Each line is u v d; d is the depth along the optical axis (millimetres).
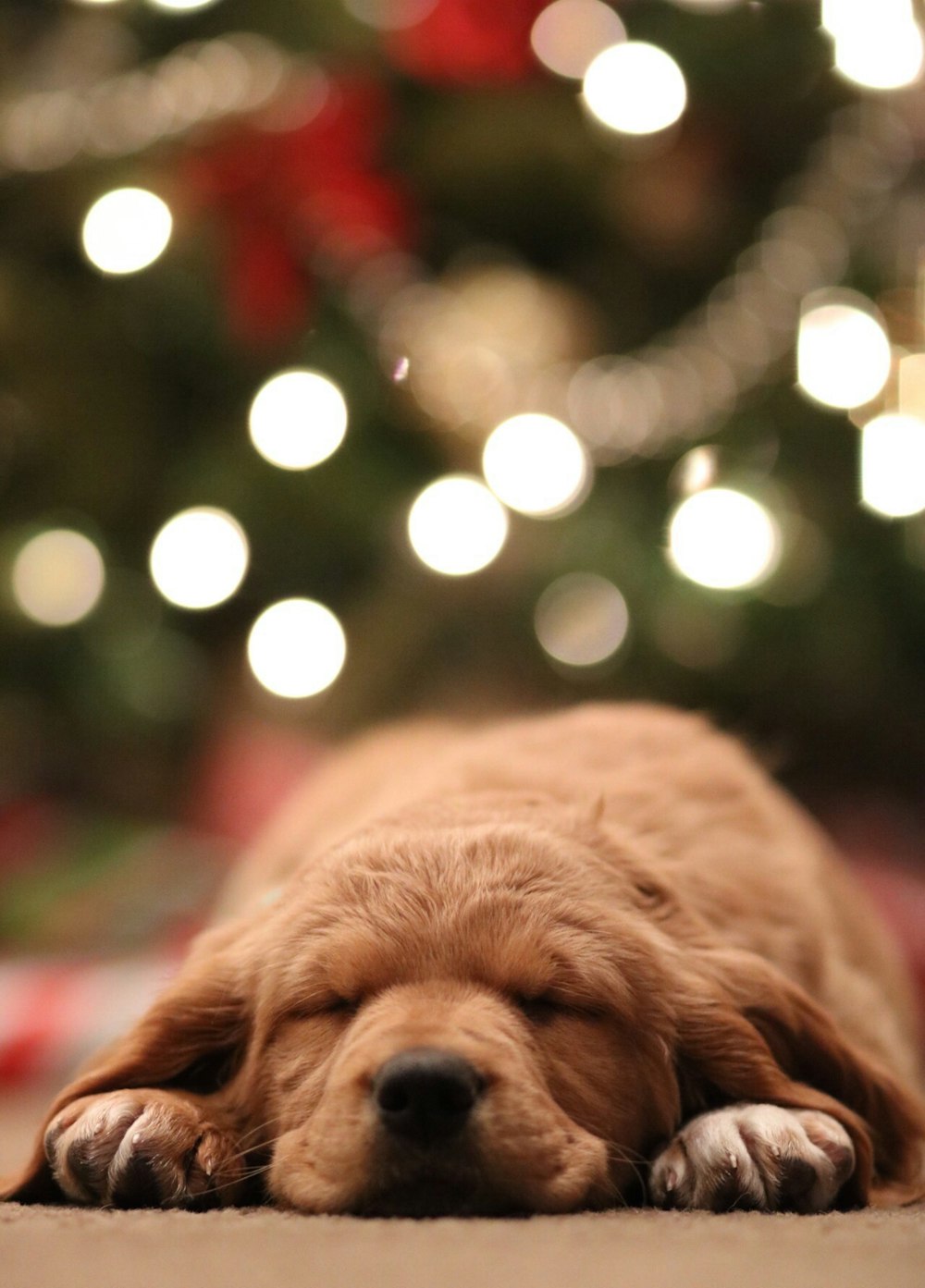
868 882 1209
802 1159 637
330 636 1192
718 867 764
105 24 1107
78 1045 1051
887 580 1164
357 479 1140
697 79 1102
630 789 796
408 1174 608
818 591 1136
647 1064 667
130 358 1115
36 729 1271
